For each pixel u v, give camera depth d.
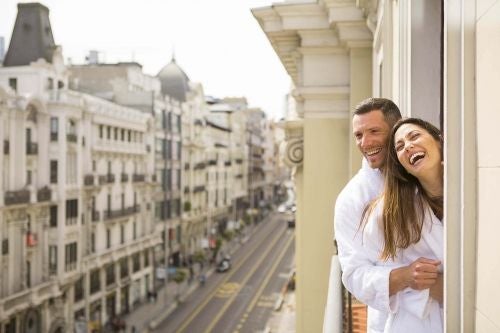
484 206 1.59
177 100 53.22
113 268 38.44
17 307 27.31
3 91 26.59
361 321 4.85
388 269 2.28
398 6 4.39
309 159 8.84
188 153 56.91
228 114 77.44
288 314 38.97
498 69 1.47
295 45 9.19
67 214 32.00
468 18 1.70
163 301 43.22
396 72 4.61
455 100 1.82
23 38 33.00
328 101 8.75
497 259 1.49
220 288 47.38
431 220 2.24
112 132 38.16
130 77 47.03
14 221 27.88
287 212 101.81
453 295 1.84
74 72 46.69
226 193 74.19
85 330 33.56
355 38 7.98
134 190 42.19
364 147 2.59
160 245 48.41
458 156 1.80
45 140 30.64
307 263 8.95
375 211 2.37
